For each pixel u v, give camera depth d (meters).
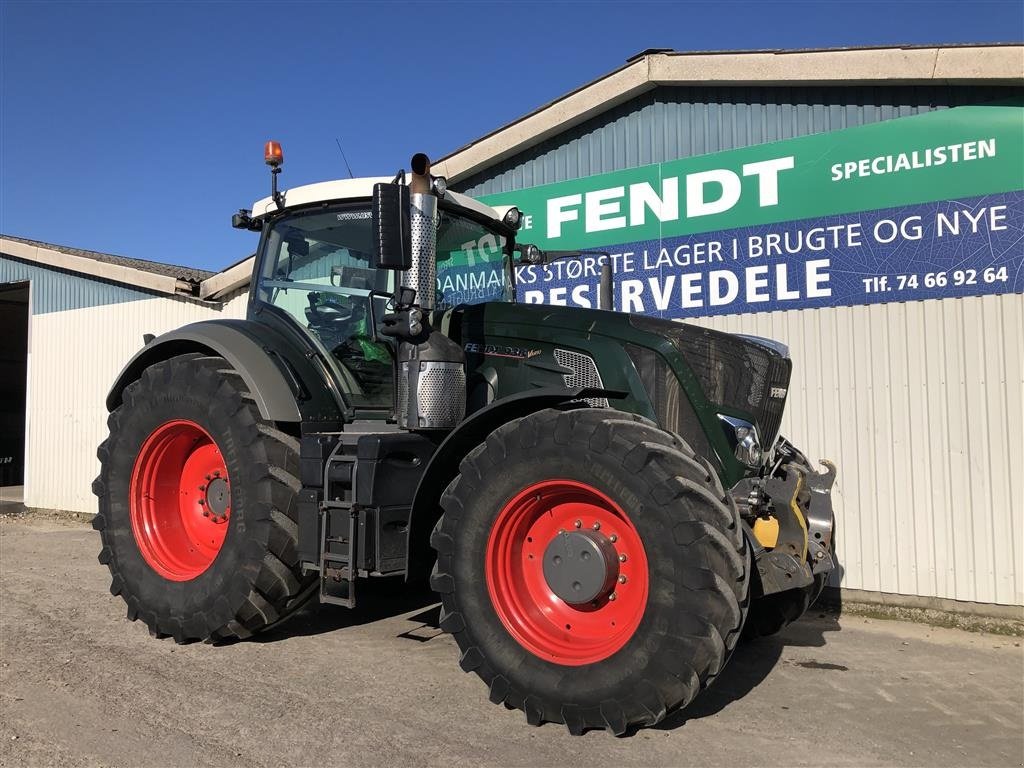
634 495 2.97
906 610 5.32
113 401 5.04
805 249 5.80
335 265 4.43
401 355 3.80
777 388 3.92
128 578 4.40
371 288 4.29
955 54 5.14
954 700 3.66
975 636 4.86
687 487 2.91
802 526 3.41
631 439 3.05
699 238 6.25
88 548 7.58
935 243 5.34
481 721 3.19
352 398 4.30
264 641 4.31
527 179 7.15
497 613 3.27
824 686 3.83
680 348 3.58
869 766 2.89
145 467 4.52
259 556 3.93
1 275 11.38
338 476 3.72
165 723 3.12
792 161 5.87
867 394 5.54
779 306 5.90
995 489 5.10
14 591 5.55
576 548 3.19
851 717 3.40
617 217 6.64
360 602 5.25
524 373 3.88
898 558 5.39
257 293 4.77
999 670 4.16
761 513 3.39
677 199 6.35
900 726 3.31
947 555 5.23
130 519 4.49
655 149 6.46
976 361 5.18
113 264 9.83
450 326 4.14
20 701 3.36
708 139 6.23
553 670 3.09
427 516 3.70
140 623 4.66
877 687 3.83
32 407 10.84
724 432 3.50
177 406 4.33
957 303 5.26
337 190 4.35
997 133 5.16
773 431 3.87
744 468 3.51
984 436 5.15
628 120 6.61
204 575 4.12
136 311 9.72
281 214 4.73
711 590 2.83
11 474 16.81
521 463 3.24
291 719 3.18
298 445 4.14
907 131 5.45
